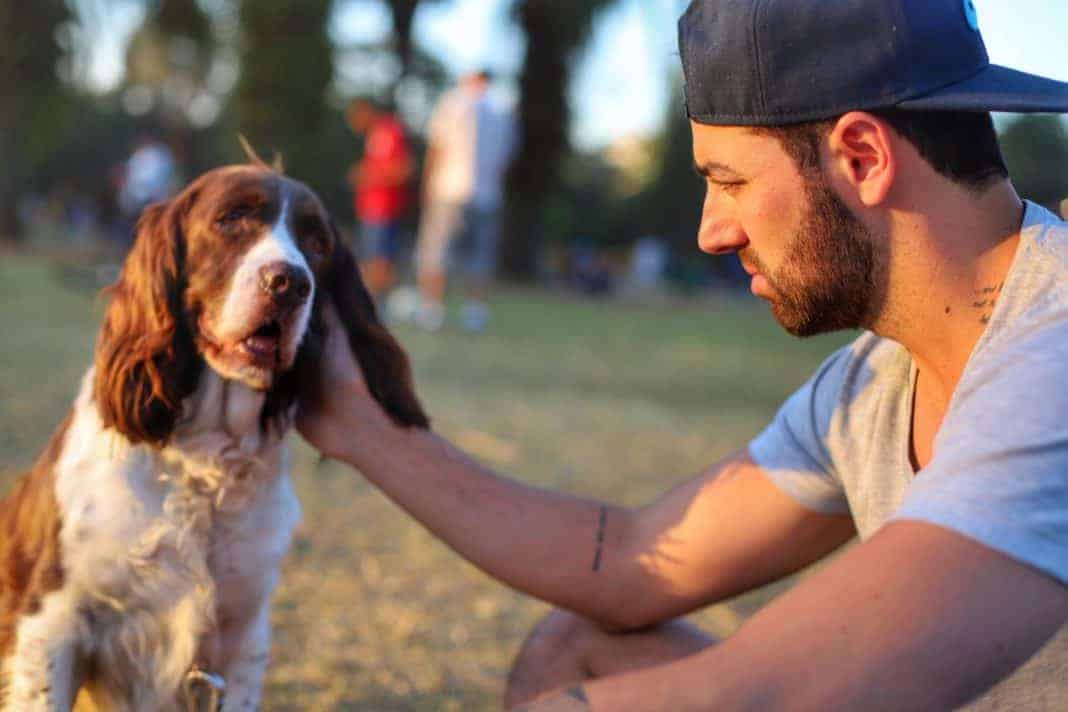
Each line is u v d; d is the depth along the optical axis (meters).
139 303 2.30
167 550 2.23
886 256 1.56
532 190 25.44
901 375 1.84
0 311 10.18
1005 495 1.24
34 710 2.16
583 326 14.71
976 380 1.39
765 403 8.63
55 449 2.31
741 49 1.54
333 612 3.53
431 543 4.27
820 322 1.67
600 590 2.17
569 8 24.00
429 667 3.21
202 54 28.72
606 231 45.91
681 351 12.38
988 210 1.55
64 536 2.18
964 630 1.18
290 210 2.36
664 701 1.20
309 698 2.95
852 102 1.49
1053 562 1.21
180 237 2.34
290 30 23.94
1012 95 1.45
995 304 1.55
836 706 1.17
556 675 2.29
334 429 2.29
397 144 12.73
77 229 31.97
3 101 23.72
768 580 2.16
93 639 2.25
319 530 4.28
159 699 2.30
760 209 1.59
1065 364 1.33
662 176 43.34
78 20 23.88
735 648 1.22
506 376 8.59
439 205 12.22
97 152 47.12
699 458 6.17
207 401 2.26
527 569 2.17
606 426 6.86
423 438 2.26
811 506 2.08
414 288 18.14
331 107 25.48
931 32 1.48
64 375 6.95
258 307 2.17
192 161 30.34
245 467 2.30
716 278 34.56
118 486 2.20
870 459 1.87
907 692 1.17
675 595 2.15
